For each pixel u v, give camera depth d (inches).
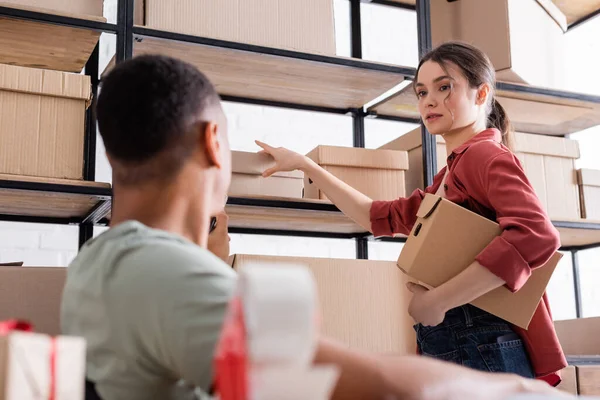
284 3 79.5
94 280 25.0
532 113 98.8
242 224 88.6
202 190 28.6
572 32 122.0
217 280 22.4
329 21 81.6
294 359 12.0
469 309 60.1
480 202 61.4
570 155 95.0
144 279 23.1
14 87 63.5
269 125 102.2
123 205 28.3
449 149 71.4
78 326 25.9
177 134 28.1
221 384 13.3
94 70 83.1
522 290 58.8
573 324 96.0
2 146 63.0
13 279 60.2
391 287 73.7
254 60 78.8
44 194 65.1
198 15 75.0
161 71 28.7
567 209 94.0
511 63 87.0
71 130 65.8
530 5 91.4
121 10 70.6
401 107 96.3
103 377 24.8
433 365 19.2
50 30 70.2
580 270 117.3
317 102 95.7
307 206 75.3
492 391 18.8
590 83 121.6
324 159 78.5
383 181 81.2
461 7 93.5
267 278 12.0
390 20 113.2
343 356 18.9
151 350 23.1
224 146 30.3
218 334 21.2
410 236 60.4
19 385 15.7
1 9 65.4
